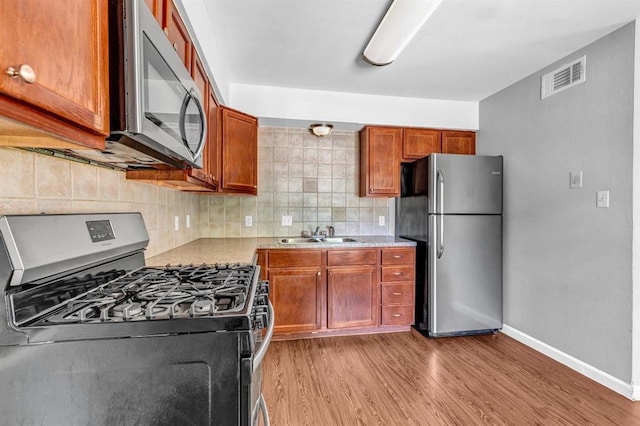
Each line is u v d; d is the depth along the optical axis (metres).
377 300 2.96
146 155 1.09
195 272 1.41
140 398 0.77
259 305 1.13
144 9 0.85
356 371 2.27
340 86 2.99
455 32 2.09
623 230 2.00
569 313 2.35
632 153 1.95
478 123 3.41
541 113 2.61
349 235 3.52
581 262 2.26
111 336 0.76
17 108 0.54
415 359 2.46
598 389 2.05
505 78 2.81
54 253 0.88
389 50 2.12
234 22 1.99
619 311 2.01
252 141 2.74
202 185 1.94
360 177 3.48
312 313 2.83
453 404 1.89
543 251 2.57
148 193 1.86
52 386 0.75
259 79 2.84
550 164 2.52
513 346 2.70
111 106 0.81
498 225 2.94
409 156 3.33
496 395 1.98
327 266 2.85
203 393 0.79
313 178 3.45
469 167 2.88
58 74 0.60
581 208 2.26
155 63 0.92
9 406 0.74
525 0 1.77
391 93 3.17
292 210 3.41
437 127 3.35
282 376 2.19
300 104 3.04
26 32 0.53
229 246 2.56
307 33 2.11
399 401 1.91
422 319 2.95
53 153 1.03
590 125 2.21
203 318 0.80
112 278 1.25
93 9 0.71
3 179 0.87
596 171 2.16
